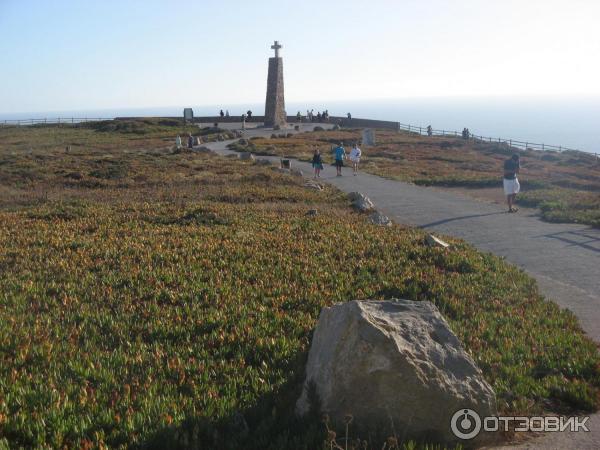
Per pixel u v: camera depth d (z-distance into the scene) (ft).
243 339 29.32
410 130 325.42
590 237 60.95
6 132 305.32
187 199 83.56
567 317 35.14
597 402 24.14
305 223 60.95
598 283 43.98
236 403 22.77
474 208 82.69
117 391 23.20
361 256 47.55
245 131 289.94
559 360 28.40
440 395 19.75
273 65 306.76
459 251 49.73
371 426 19.75
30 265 41.91
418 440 19.58
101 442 19.11
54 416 20.54
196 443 19.35
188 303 34.94
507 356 28.17
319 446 18.90
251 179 110.01
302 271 42.34
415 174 136.15
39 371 24.75
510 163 78.59
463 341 30.12
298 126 309.83
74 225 58.08
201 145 220.02
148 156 155.94
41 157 152.46
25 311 32.53
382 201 89.40
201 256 45.44
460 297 37.96
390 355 19.79
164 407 21.71
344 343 20.71
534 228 66.80
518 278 43.39
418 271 42.86
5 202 80.74
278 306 34.96
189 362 26.43
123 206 72.59
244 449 19.31
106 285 37.86
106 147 214.28
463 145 250.98
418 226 68.44
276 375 25.40
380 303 22.85
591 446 20.67
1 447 18.35
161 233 54.65
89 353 27.02
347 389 20.06
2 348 26.78
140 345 28.25
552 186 113.19
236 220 62.03
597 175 169.17
